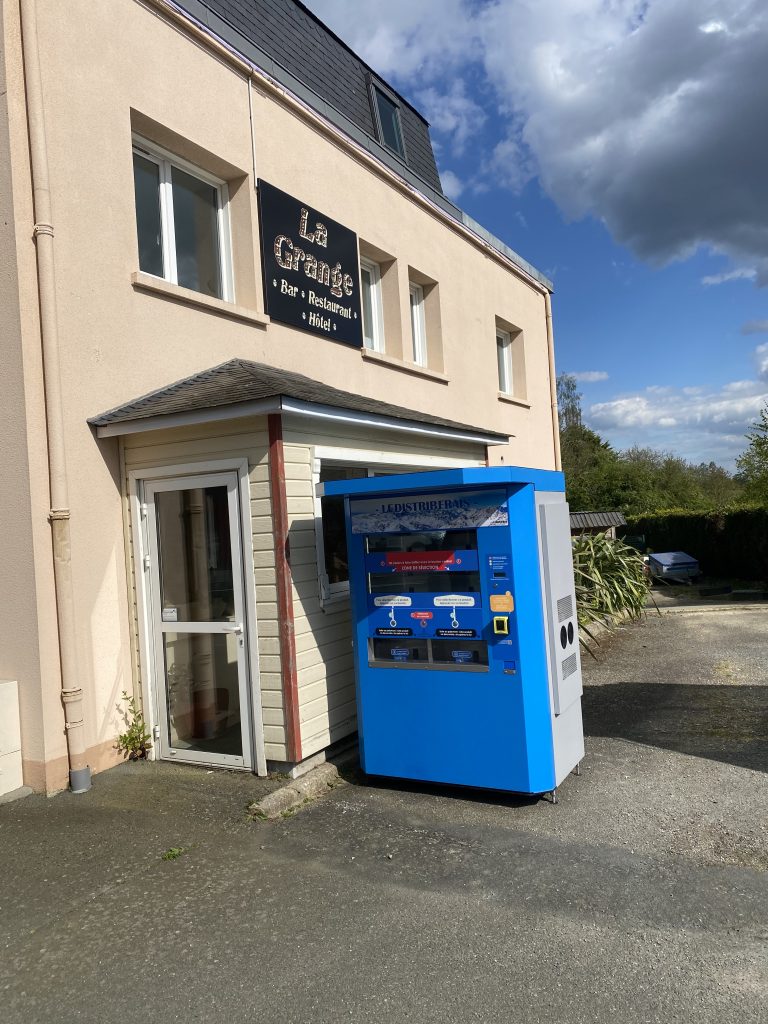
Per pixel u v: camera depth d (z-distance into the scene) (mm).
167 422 5254
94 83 5840
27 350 5086
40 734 5016
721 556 22078
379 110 11984
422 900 3570
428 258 11383
